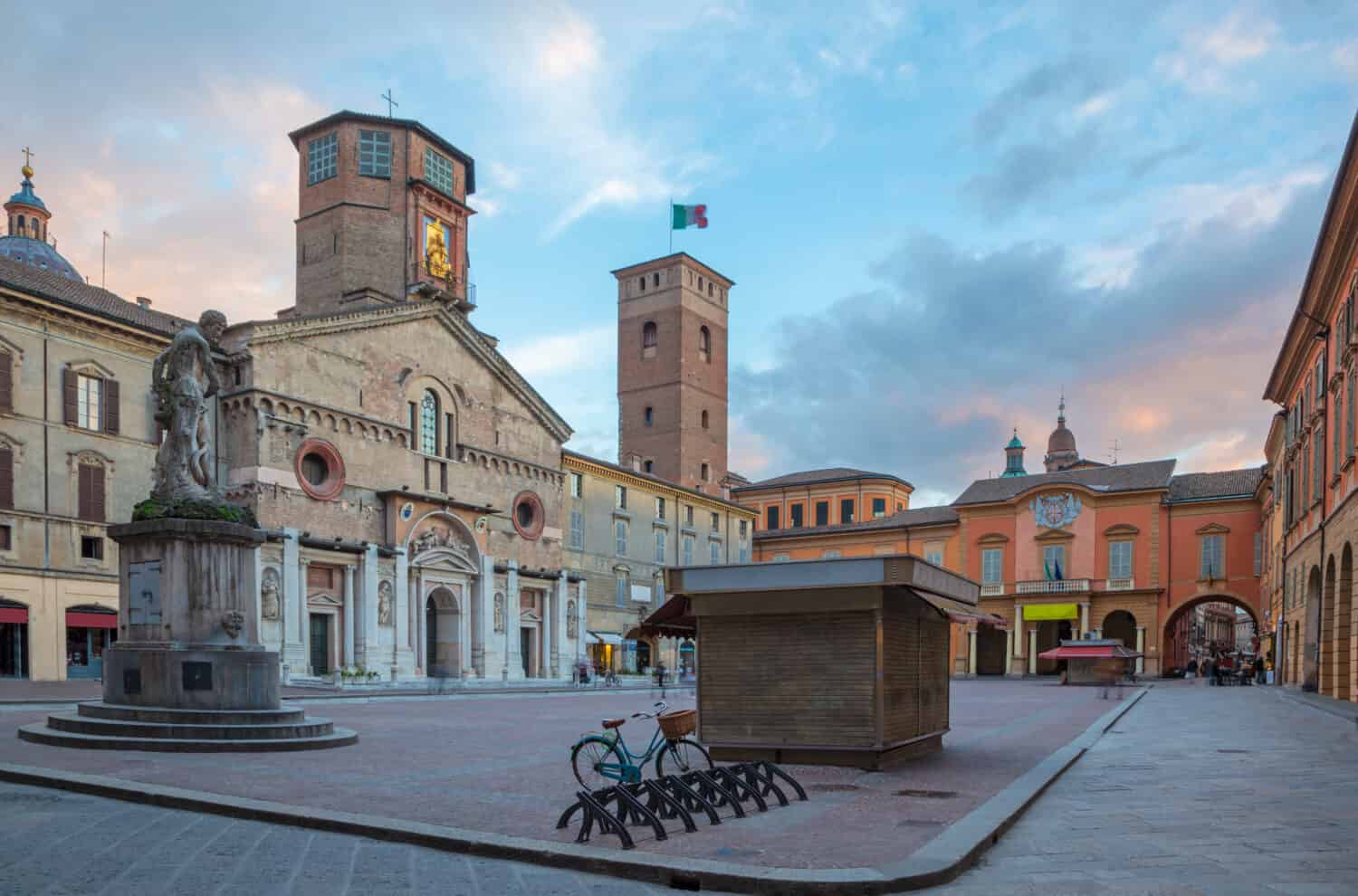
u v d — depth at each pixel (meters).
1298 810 12.18
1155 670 73.69
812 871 8.58
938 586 16.89
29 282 40.12
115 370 41.53
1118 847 10.08
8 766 14.02
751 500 106.81
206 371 19.94
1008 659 80.25
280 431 45.12
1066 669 56.97
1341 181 27.39
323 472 47.94
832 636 15.94
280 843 9.98
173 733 16.98
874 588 15.57
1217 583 72.69
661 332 94.38
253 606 19.20
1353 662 30.94
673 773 13.64
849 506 101.88
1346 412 31.70
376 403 50.50
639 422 94.50
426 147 59.78
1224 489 73.69
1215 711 31.02
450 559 53.09
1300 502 43.81
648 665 72.38
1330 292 34.00
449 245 60.81
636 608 70.62
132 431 41.91
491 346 57.84
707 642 16.73
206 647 18.20
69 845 9.66
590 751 13.35
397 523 49.91
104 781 12.73
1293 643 47.19
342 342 48.97
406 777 14.20
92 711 18.03
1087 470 81.62
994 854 9.78
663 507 75.12
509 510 58.47
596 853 9.21
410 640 50.47
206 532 18.41
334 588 47.25
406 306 52.31
